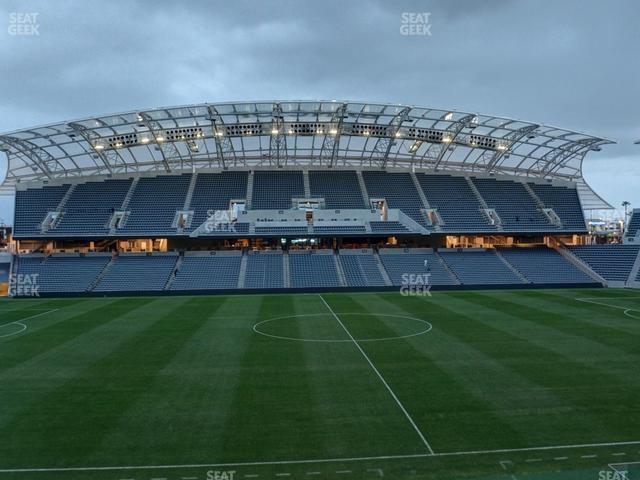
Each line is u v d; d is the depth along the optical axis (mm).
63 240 59312
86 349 26656
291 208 61188
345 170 66938
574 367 22688
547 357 24422
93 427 16219
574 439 15133
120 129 52094
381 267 57500
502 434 15492
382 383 20578
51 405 18219
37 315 38344
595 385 20109
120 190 62781
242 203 61219
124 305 43500
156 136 53438
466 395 19000
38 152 55250
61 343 28156
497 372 21953
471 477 12938
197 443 15008
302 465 13656
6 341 28828
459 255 60562
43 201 60750
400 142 58375
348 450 14492
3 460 14008
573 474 13055
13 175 59375
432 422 16438
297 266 56812
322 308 41062
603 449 14508
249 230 58438
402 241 64125
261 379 21219
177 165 64688
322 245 62594
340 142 58188
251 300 46375
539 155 61844
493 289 53906
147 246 61250
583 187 70000
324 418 16828
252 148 58906
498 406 17828
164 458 14086
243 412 17422
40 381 21078
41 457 14180
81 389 20000
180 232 57344
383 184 65375
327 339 28812
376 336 29531
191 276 54188
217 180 64500
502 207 64062
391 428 15992
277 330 31578
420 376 21484
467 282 54906
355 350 26141
